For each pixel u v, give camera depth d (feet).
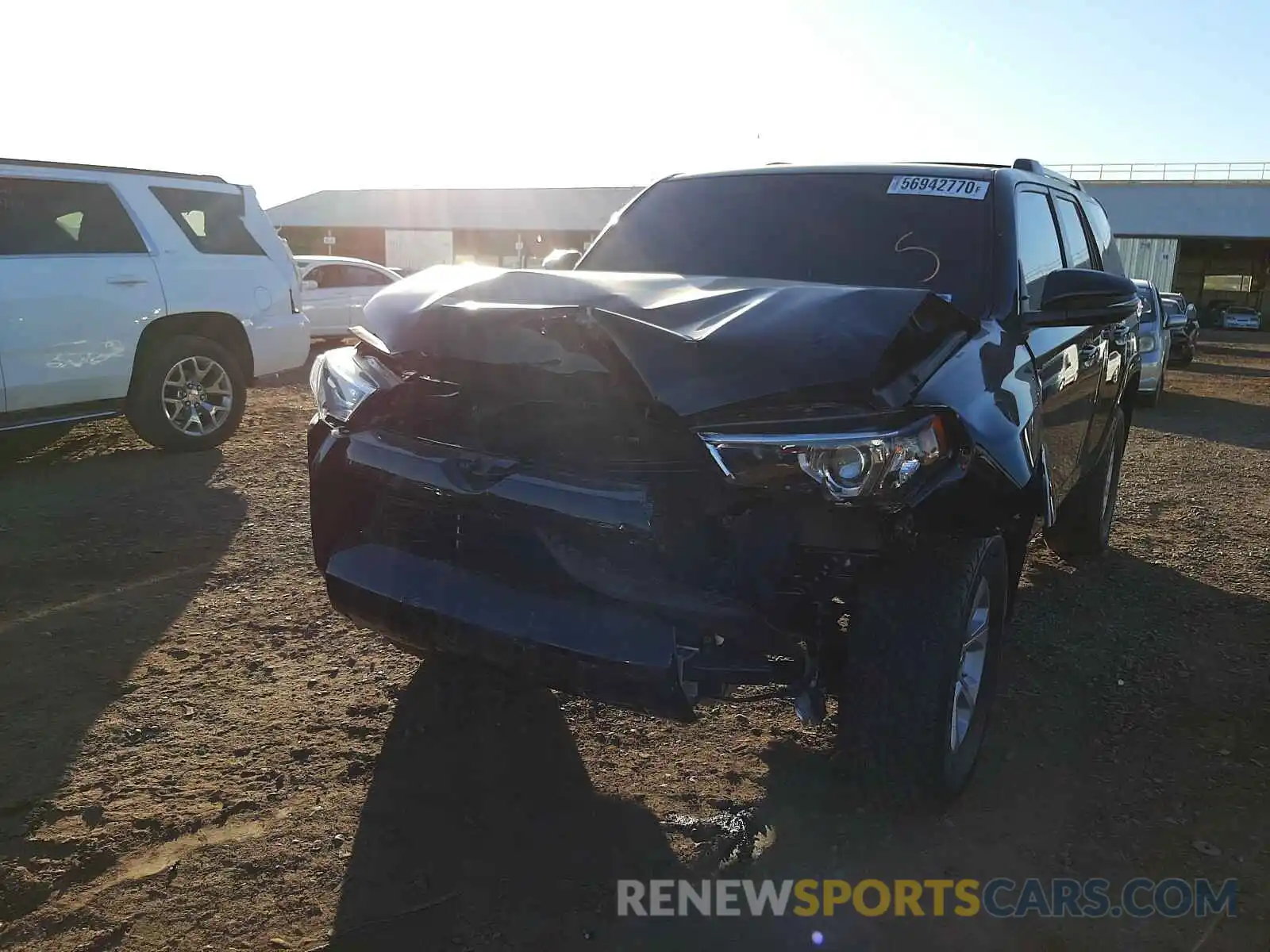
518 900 8.06
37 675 11.72
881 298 8.67
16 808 9.10
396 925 7.72
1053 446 11.62
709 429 7.72
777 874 8.55
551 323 8.26
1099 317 10.62
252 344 24.90
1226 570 17.47
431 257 157.17
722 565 7.86
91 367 21.53
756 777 10.07
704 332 8.34
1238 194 140.56
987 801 9.78
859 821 9.35
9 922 7.65
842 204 12.66
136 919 7.72
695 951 7.56
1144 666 13.14
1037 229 12.96
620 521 7.70
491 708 11.36
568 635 7.95
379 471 9.07
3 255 20.47
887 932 7.86
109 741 10.34
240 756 10.16
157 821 8.97
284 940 7.53
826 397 7.62
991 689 9.96
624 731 10.94
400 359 9.35
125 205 22.54
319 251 173.06
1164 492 23.93
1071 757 10.73
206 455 23.57
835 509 7.62
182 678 11.85
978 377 8.93
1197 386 52.70
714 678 7.91
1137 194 144.46
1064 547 17.66
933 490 7.87
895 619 8.20
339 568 9.42
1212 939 7.87
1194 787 10.13
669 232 13.38
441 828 9.02
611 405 8.20
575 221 154.61
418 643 8.89
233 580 15.11
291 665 12.32
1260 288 160.25
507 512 8.22
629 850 8.80
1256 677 12.85
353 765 10.05
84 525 17.54
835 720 10.62
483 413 8.74
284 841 8.76
